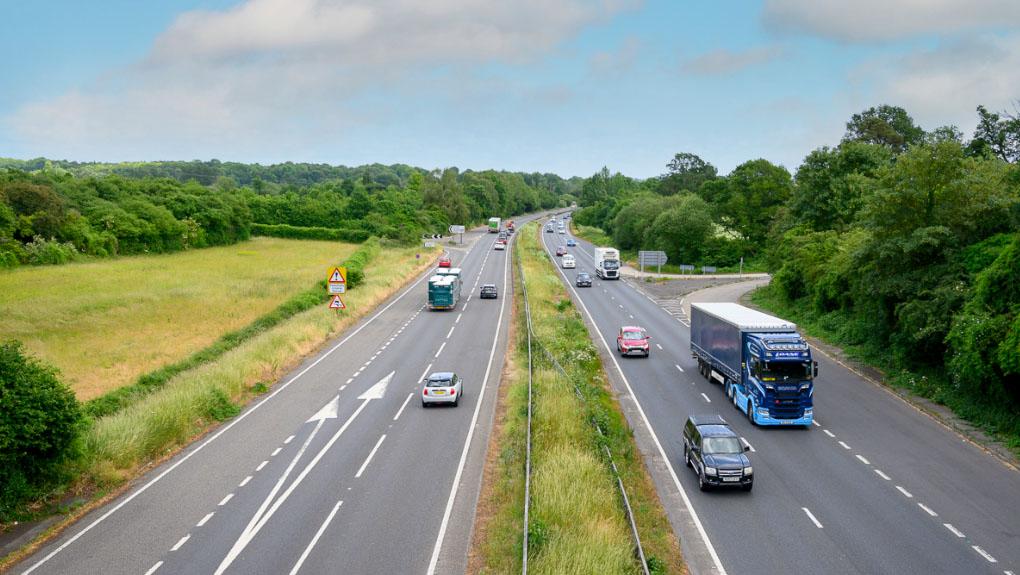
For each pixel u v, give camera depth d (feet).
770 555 62.64
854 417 105.60
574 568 54.49
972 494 76.18
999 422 96.27
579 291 266.57
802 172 248.52
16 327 162.61
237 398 116.37
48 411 74.43
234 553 62.44
